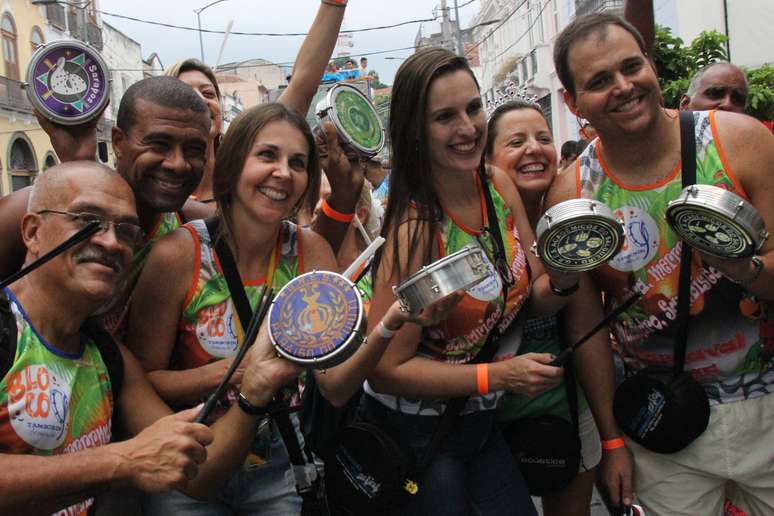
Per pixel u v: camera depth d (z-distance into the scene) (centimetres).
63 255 219
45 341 222
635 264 294
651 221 290
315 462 314
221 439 236
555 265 263
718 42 849
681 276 284
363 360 250
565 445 317
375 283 289
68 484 202
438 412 290
